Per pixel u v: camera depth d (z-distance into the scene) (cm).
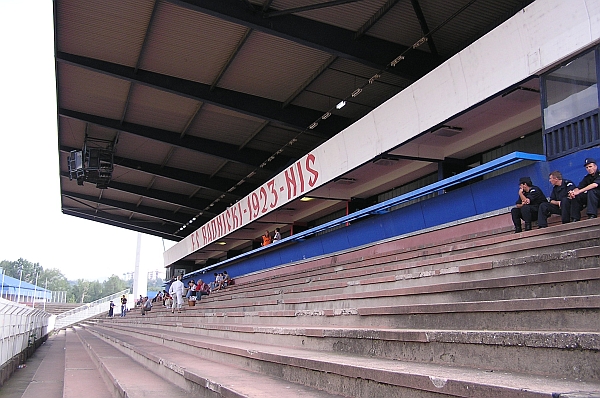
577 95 857
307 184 1812
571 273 420
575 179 855
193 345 897
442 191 1352
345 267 1434
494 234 980
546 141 923
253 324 1093
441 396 306
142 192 3195
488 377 311
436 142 1457
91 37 1503
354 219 1631
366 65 1466
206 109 1977
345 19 1323
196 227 3997
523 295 463
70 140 2481
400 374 339
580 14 840
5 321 963
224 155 2331
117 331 2506
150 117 2089
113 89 1864
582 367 300
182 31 1445
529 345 332
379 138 1404
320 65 1584
